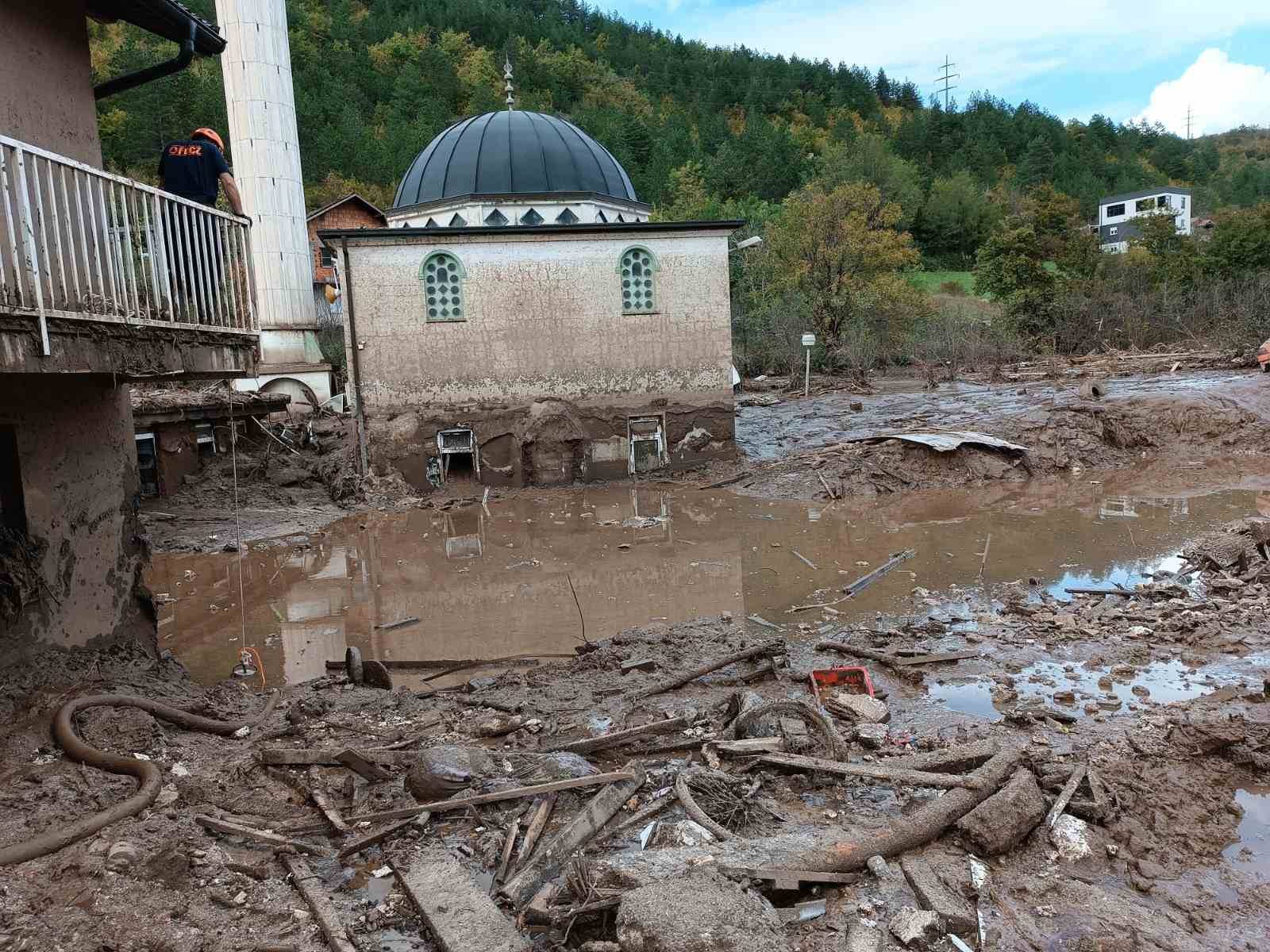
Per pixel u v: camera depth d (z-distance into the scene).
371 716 7.76
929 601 11.16
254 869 5.14
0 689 7.07
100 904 4.57
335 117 87.50
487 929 4.49
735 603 11.59
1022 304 44.00
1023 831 5.30
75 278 6.44
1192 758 6.37
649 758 6.75
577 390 21.23
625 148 93.06
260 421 23.05
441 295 20.39
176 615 12.06
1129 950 4.33
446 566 14.27
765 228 52.00
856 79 161.25
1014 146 135.38
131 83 9.34
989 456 19.89
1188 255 45.75
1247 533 12.30
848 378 37.22
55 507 7.88
